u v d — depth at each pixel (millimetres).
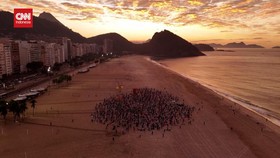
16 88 129625
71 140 64250
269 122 84938
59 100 107812
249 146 63719
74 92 126000
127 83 157125
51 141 63500
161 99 111125
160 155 57344
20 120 79312
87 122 78250
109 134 68812
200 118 85562
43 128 72500
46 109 93062
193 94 127312
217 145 63625
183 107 98062
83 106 97875
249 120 85688
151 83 159250
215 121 82875
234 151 60562
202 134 70750
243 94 135625
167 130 72812
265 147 63531
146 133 70125
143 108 94750
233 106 104875
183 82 165750
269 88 152750
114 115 85250
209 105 104562
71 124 76250
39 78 167125
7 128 72125
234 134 71562
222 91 143875
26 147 59875
